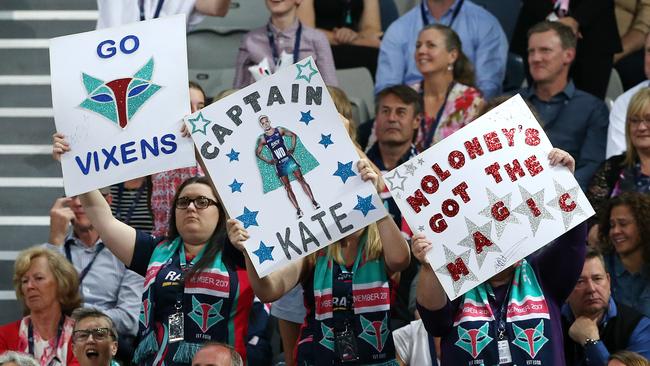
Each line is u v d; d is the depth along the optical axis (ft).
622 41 102.78
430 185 63.77
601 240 82.48
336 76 105.19
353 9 105.70
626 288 81.05
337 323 65.62
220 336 66.33
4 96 107.76
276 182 64.08
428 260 62.85
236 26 106.11
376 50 105.70
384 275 65.87
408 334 75.15
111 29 67.10
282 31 104.53
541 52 96.89
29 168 104.73
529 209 63.21
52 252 80.12
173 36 66.74
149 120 66.18
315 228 63.52
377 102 93.20
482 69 102.83
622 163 89.66
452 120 96.32
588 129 96.78
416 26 104.37
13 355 67.51
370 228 66.13
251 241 63.57
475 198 63.46
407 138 92.43
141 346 66.85
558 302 64.23
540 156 63.67
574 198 63.21
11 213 103.30
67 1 111.14
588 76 102.63
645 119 87.76
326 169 63.87
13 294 99.09
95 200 68.69
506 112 64.34
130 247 68.85
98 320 72.49
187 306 66.44
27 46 109.29
